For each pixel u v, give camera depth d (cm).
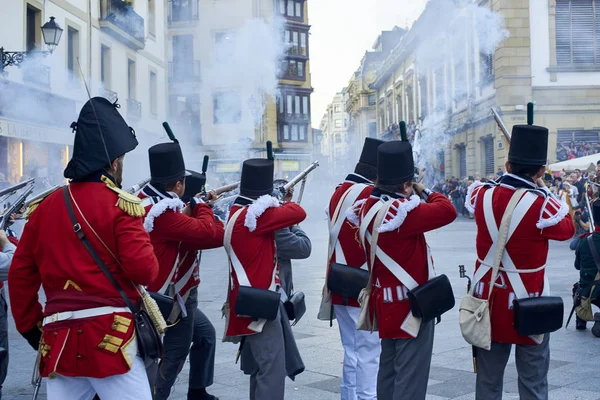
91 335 310
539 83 2877
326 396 551
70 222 318
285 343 477
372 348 495
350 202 505
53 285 321
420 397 430
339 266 498
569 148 2803
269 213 454
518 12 2861
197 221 455
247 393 571
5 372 473
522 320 398
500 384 427
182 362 497
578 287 757
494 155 3033
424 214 417
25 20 1972
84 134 326
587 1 2850
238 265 458
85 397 322
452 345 707
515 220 406
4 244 468
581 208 1786
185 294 487
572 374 593
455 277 1189
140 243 317
